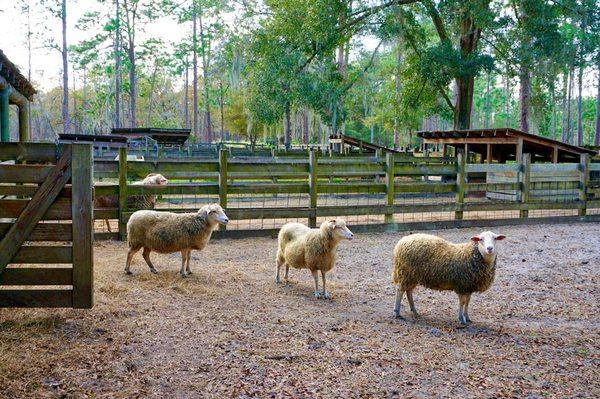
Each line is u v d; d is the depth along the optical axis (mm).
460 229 13156
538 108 30359
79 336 5363
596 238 12023
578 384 4598
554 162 17953
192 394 4270
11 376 4406
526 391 4449
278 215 11641
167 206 14469
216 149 29016
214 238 11125
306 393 4336
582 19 29906
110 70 60844
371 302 7055
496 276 8570
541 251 10547
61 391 4215
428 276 6137
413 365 4945
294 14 30031
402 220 13906
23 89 13477
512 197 17969
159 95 82500
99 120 68188
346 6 29312
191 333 5602
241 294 7207
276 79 30094
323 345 5391
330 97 30344
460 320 6242
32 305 5570
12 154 5441
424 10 30938
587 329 6082
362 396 4316
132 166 10812
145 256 8117
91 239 5621
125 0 56812
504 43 27844
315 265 7070
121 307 6328
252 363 4887
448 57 27281
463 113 29688
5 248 5473
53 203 5566
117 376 4527
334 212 12141
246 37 34469
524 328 6086
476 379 4668
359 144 25438
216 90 63344
